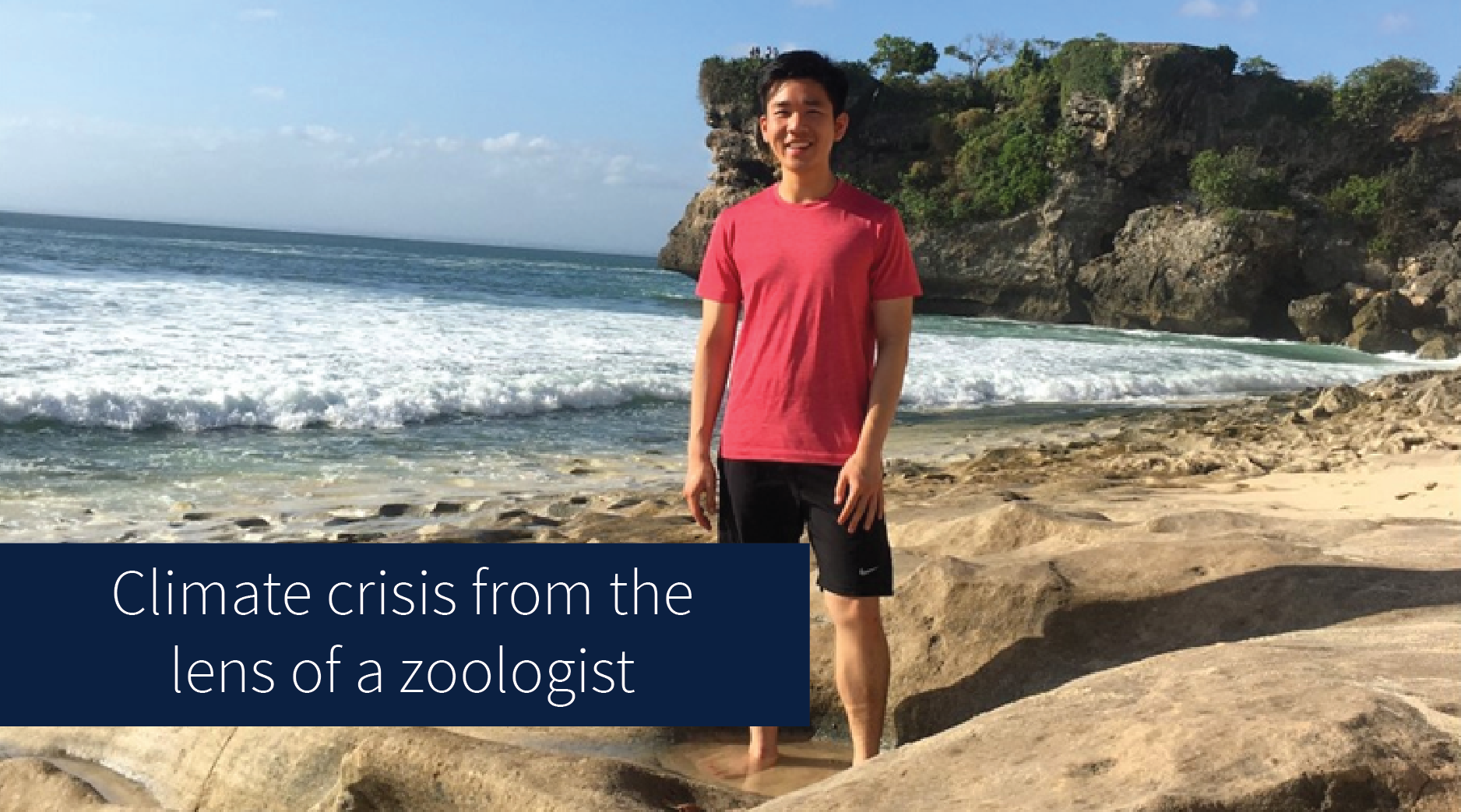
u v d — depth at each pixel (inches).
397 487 348.8
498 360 632.4
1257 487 294.5
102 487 326.3
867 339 117.3
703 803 97.5
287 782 120.6
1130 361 986.7
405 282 1437.0
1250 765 64.0
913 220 2058.3
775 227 117.4
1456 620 119.8
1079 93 2012.8
